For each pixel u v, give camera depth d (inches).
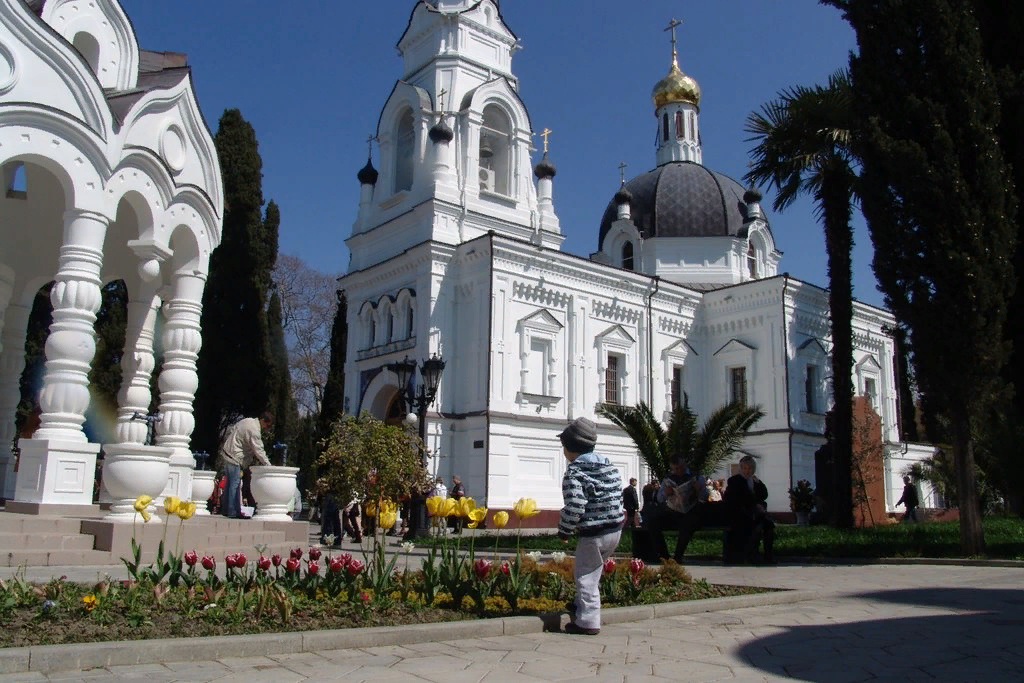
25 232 634.8
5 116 432.1
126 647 225.6
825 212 1013.8
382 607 312.3
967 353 626.8
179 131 553.6
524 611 322.3
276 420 1574.8
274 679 211.8
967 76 636.7
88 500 453.4
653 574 421.7
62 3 573.3
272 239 1489.9
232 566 324.5
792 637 290.5
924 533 770.8
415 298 1393.9
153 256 520.7
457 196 1454.2
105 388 1198.9
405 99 1560.0
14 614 271.1
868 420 1191.6
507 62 1640.0
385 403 1455.5
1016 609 362.9
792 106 1019.3
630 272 1537.9
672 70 2063.2
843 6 708.0
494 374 1310.3
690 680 219.5
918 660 247.6
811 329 1657.2
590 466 302.5
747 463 622.5
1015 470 728.3
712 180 1898.4
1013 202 644.1
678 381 1640.0
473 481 1288.1
